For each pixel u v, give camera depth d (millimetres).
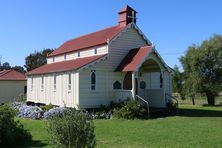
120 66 29641
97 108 28656
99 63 29172
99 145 15148
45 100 34406
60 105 30812
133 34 31984
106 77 29547
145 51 29047
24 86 51125
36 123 23578
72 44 39531
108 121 24312
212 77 49625
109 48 29984
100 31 36688
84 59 31906
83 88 28078
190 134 17938
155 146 14852
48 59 42500
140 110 26234
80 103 27812
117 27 33719
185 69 52188
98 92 28922
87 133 10508
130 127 20938
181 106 44844
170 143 15484
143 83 31969
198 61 49844
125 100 27938
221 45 49656
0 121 15273
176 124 22266
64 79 30312
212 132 18609
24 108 29531
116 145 15148
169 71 30594
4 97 49469
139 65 27766
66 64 33375
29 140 16469
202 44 50938
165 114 28969
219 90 49219
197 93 50812
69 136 10312
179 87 53562
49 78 33625
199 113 31250
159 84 32375
